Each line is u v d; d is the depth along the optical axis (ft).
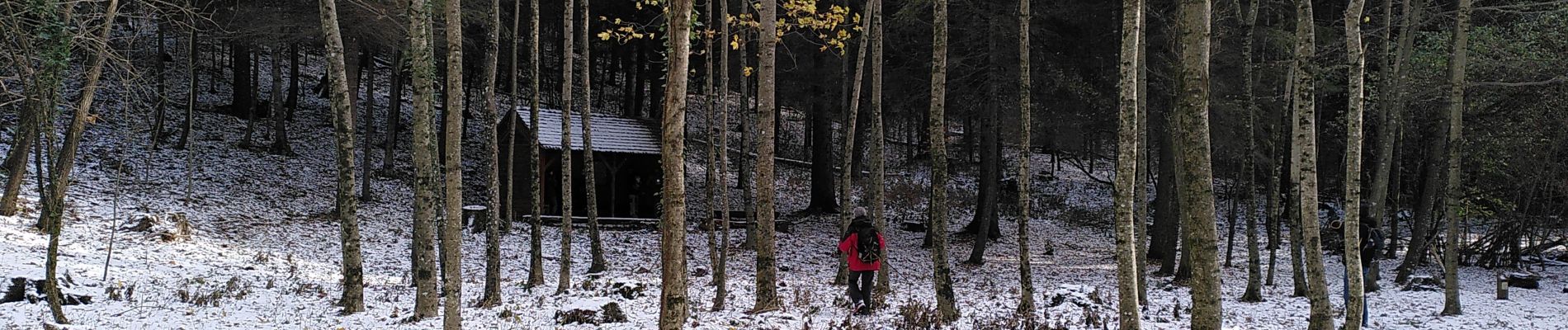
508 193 66.90
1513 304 42.50
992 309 38.75
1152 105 61.21
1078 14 61.98
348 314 32.30
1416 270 60.39
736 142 125.90
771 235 35.42
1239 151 57.16
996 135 68.23
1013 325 31.94
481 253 59.26
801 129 141.49
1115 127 63.31
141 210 58.90
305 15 65.77
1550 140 52.06
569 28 44.16
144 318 29.71
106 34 41.88
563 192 42.80
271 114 94.43
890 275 59.31
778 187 101.19
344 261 33.01
